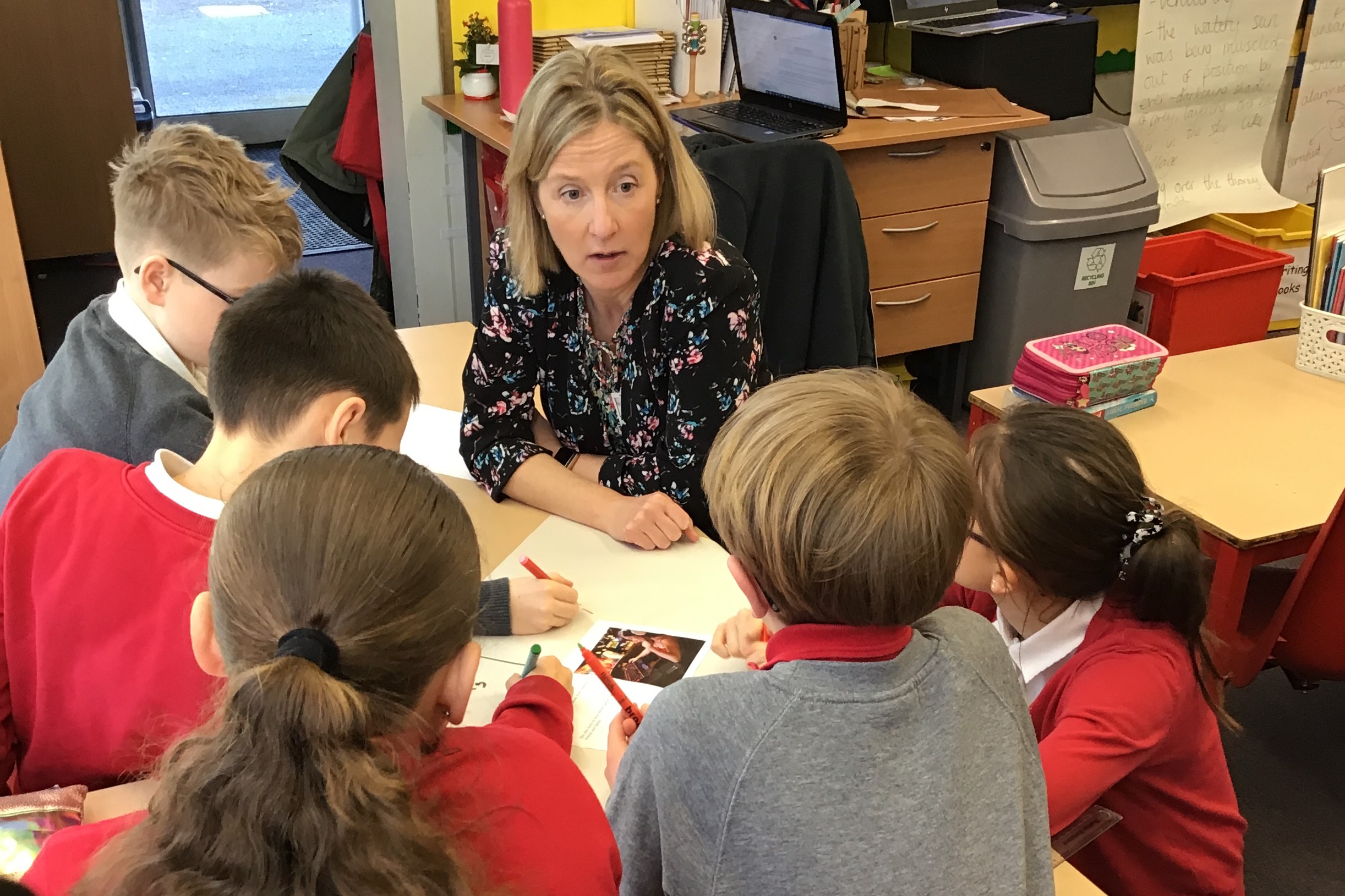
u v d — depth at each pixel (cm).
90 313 141
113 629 107
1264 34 372
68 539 109
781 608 88
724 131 281
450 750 77
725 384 153
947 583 85
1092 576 122
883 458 83
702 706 84
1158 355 207
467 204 341
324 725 62
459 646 74
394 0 307
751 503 85
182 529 108
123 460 134
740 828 81
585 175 142
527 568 134
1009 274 324
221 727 64
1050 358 207
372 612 68
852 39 316
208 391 115
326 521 69
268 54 550
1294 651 179
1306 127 408
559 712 107
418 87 320
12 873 93
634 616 133
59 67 394
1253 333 336
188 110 541
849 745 81
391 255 365
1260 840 200
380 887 60
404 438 178
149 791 104
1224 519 172
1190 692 121
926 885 79
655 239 155
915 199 304
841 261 255
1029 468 120
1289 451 194
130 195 134
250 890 60
